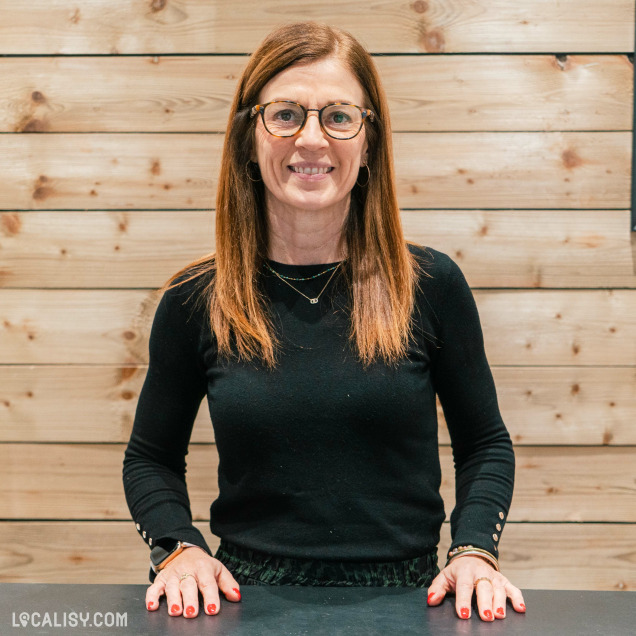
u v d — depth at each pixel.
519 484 1.80
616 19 1.74
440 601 1.01
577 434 1.79
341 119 1.15
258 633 0.90
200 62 1.78
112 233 1.81
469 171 1.78
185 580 1.02
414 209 1.78
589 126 1.76
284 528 1.14
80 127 1.79
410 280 1.19
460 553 1.08
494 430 1.22
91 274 1.81
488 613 0.94
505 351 1.79
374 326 1.15
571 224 1.78
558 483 1.80
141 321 1.82
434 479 1.20
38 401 1.82
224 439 1.16
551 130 1.76
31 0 1.78
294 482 1.13
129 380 1.82
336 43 1.17
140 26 1.78
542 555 1.80
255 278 1.23
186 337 1.23
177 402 1.26
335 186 1.15
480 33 1.75
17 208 1.81
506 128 1.77
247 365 1.17
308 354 1.16
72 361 1.82
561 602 1.02
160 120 1.79
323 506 1.12
